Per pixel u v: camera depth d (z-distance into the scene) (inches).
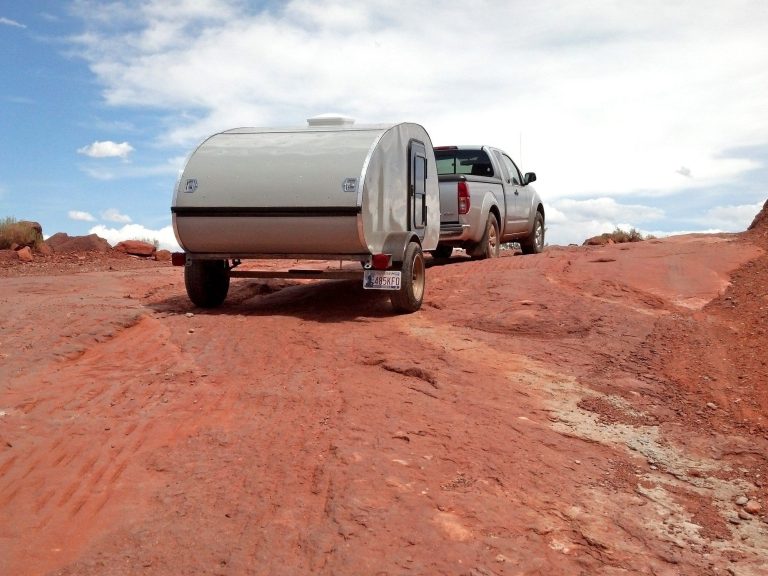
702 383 296.0
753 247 533.6
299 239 374.0
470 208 543.5
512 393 270.5
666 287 431.2
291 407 241.6
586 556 166.2
